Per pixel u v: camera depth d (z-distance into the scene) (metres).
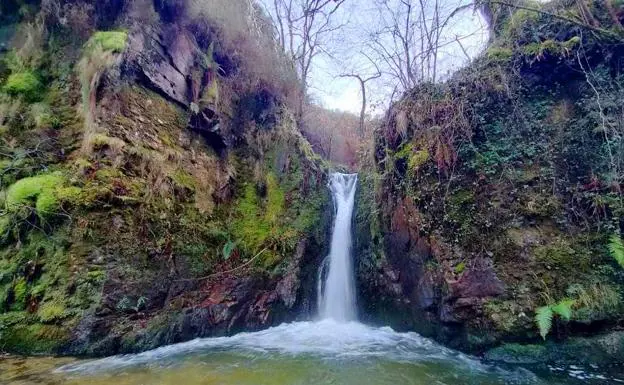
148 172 6.10
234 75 9.11
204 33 8.49
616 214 5.00
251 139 8.95
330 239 8.90
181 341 5.75
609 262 4.85
